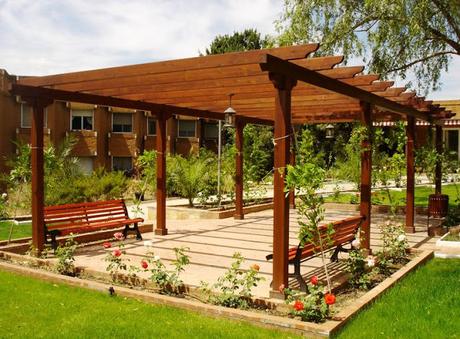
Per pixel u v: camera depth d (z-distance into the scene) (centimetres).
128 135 3014
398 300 568
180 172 1623
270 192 2109
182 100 999
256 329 479
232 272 588
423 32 1353
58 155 1636
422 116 1166
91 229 902
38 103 830
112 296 590
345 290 629
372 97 861
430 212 1330
